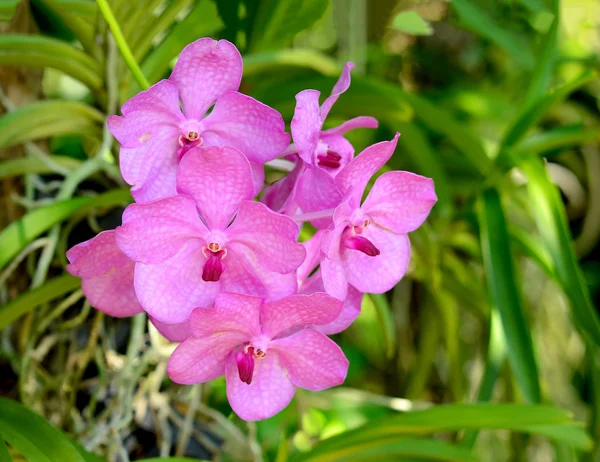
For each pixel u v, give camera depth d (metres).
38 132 0.66
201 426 0.70
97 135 0.69
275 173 0.71
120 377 0.67
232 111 0.57
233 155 0.55
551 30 0.75
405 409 0.78
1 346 0.67
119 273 0.58
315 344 0.58
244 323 0.57
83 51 0.67
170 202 0.55
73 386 0.67
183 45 0.68
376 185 0.58
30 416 0.61
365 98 0.70
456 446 0.67
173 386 0.69
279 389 0.59
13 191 0.68
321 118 0.58
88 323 0.68
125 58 0.60
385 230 0.60
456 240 0.81
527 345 0.69
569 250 0.69
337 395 0.78
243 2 0.68
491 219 0.73
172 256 0.57
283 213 0.58
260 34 0.69
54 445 0.59
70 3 0.65
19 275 0.68
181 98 0.57
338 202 0.56
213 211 0.56
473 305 0.81
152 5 0.65
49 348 0.68
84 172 0.67
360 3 0.79
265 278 0.57
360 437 0.66
